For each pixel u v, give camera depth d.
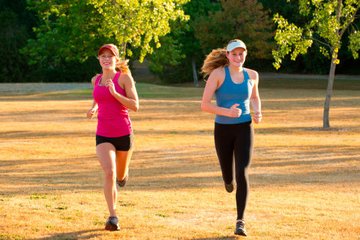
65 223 9.29
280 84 71.00
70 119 32.44
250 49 73.38
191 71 80.88
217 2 83.50
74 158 19.00
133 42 41.34
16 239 8.39
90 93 53.81
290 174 15.68
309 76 78.81
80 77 75.75
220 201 11.37
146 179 14.58
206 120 32.38
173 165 17.41
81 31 54.84
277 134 26.50
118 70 9.22
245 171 8.66
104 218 9.66
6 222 9.27
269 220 9.80
